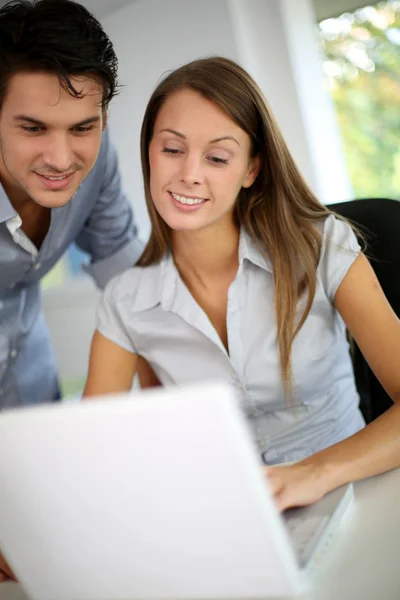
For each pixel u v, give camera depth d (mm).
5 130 1230
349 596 744
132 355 1423
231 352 1315
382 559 803
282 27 3188
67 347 4020
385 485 998
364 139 3543
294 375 1311
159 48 3391
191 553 718
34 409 688
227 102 1188
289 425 1344
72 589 791
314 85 3340
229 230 1326
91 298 3848
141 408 645
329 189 3395
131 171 3607
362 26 3385
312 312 1320
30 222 1594
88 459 685
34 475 718
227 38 3219
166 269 1365
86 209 1719
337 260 1297
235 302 1324
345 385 1401
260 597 733
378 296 1280
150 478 679
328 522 884
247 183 1298
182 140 1193
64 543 758
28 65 1156
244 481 656
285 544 700
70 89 1174
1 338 1720
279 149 1282
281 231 1312
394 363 1230
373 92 3457
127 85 3520
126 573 757
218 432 635
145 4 3365
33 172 1255
